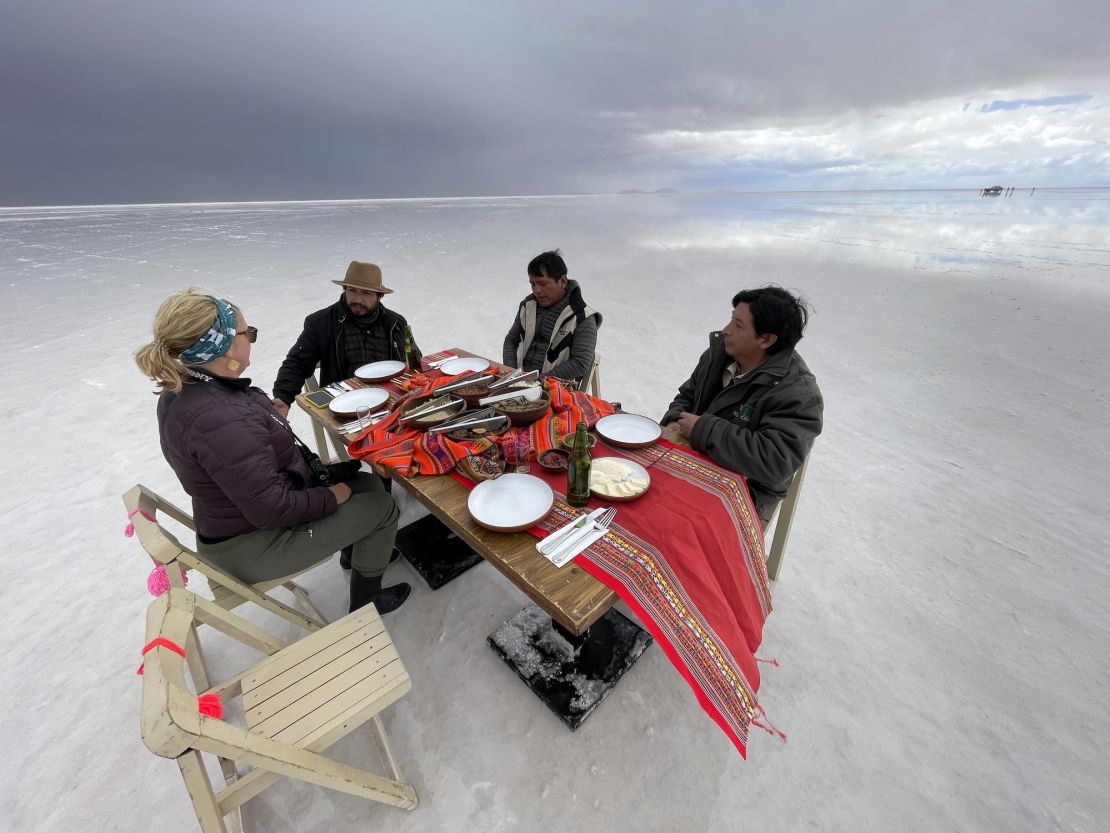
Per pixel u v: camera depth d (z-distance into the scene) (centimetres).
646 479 151
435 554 247
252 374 509
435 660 199
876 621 216
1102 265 1067
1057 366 510
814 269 1076
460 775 159
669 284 941
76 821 148
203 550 163
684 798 152
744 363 198
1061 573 241
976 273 999
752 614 146
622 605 218
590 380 315
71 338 612
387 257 1267
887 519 281
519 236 1825
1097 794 152
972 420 397
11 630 214
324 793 154
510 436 171
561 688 181
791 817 148
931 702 181
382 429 187
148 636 102
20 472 333
